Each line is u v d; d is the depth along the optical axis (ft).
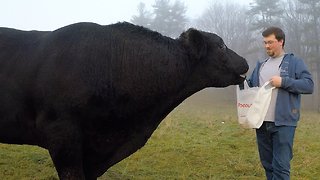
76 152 13.83
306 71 14.92
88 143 14.23
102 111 13.89
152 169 20.93
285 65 15.24
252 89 15.28
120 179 19.15
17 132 14.55
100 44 14.16
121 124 14.34
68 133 13.62
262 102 14.80
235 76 15.26
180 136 28.55
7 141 14.93
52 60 13.88
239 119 15.62
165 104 14.92
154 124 15.20
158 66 14.33
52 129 13.69
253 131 30.94
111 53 14.16
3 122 14.35
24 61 14.23
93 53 13.96
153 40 14.71
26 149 23.18
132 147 14.90
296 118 15.10
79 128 13.80
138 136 14.85
